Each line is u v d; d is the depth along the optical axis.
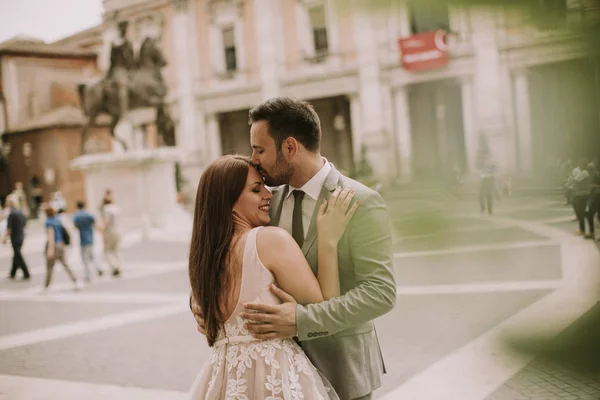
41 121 33.22
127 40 17.45
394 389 4.60
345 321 1.99
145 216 17.95
